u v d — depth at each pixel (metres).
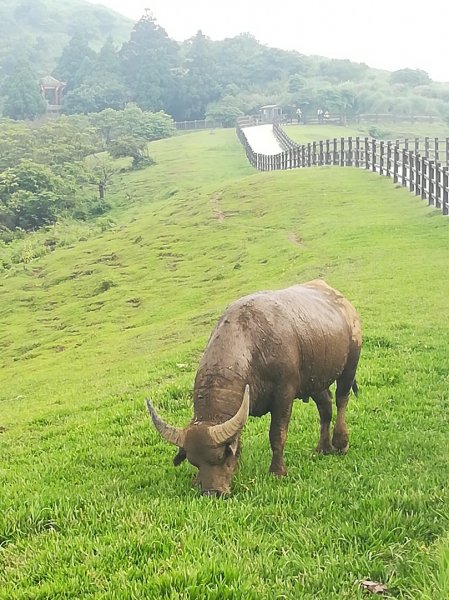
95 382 14.55
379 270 19.08
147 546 5.43
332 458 7.67
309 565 5.03
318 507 6.10
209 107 110.12
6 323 26.81
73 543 5.68
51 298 29.17
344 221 27.86
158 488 6.98
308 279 20.08
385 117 88.62
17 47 169.50
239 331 6.95
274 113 100.62
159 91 111.00
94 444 9.32
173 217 38.88
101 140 72.44
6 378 18.56
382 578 4.93
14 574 5.34
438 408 9.24
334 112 97.56
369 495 6.24
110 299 26.41
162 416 10.23
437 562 4.78
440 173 25.94
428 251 20.80
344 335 7.76
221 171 60.62
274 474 7.06
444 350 11.85
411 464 7.19
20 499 6.90
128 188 58.53
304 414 9.43
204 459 6.27
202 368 6.89
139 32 124.44
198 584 4.80
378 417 9.08
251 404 6.91
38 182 50.44
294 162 48.91
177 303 23.09
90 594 4.87
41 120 92.94
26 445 10.24
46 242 41.69
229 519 5.80
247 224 32.69
